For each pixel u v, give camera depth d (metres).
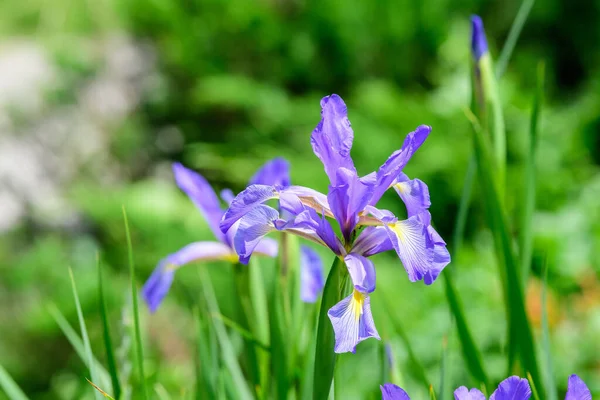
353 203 0.51
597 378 1.03
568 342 1.10
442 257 0.50
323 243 0.51
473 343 0.60
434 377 1.00
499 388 0.48
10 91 1.98
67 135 2.00
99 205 1.80
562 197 1.86
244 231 0.50
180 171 0.63
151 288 0.64
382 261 1.64
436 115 2.11
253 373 0.60
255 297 0.60
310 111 2.26
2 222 1.70
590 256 1.32
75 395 0.70
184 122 2.43
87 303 1.31
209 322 0.61
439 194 2.01
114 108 2.21
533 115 0.62
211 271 1.51
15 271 1.44
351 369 0.91
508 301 0.60
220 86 2.27
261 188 0.51
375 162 2.08
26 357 1.37
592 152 2.11
